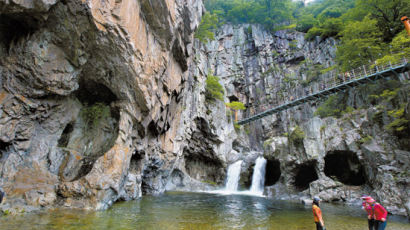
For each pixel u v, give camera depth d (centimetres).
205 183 3228
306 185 2278
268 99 4919
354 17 3419
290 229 890
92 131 1434
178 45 1731
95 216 940
